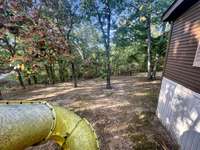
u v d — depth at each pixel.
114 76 23.86
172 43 8.00
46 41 5.05
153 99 11.45
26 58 4.91
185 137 5.85
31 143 2.02
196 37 5.76
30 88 17.33
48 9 9.41
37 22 5.24
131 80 18.88
